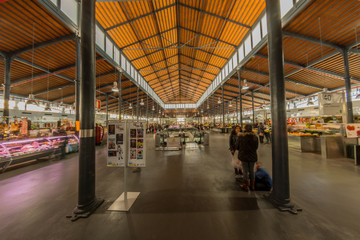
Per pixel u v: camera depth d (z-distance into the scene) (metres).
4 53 7.16
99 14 7.98
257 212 2.17
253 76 14.07
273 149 2.52
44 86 12.08
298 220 1.96
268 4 2.69
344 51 7.45
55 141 6.21
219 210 2.24
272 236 1.69
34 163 5.22
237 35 10.60
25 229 1.88
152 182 3.41
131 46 11.58
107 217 2.12
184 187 3.11
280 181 2.36
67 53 8.12
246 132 2.95
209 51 13.70
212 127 25.28
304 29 6.70
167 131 11.26
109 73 11.88
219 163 4.99
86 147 2.31
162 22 10.20
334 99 5.93
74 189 3.10
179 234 1.75
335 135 5.62
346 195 2.64
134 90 18.61
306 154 5.96
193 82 24.75
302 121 9.09
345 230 1.76
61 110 18.12
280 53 2.55
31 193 2.91
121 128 2.61
